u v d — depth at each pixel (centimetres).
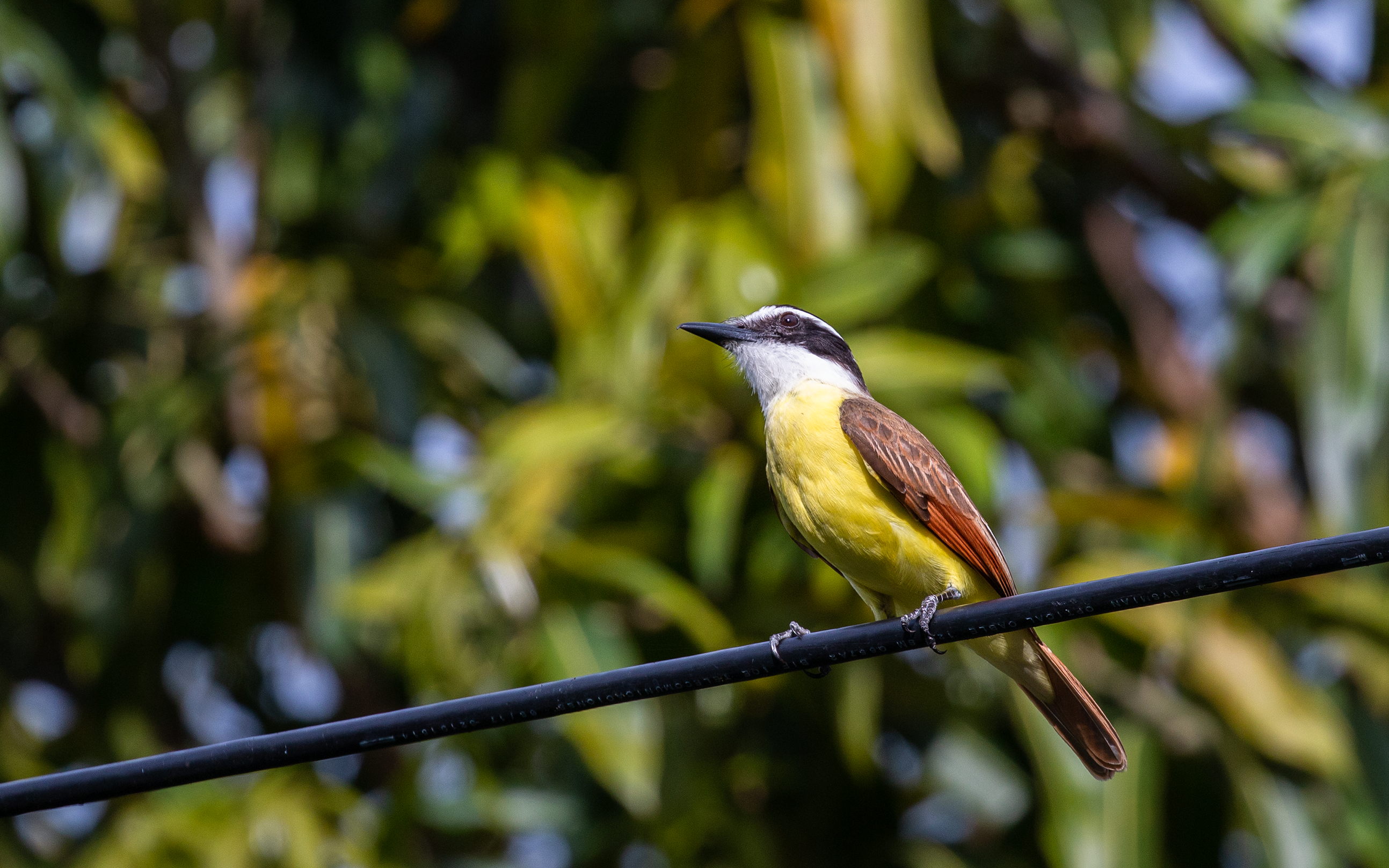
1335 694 1234
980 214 1345
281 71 1412
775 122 1169
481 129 1480
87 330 1427
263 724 1537
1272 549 601
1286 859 1126
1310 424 1139
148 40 1416
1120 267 1503
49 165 1350
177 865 1148
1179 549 1167
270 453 1252
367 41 1362
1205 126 1348
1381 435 1142
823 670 847
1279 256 1189
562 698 662
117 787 661
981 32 1431
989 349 1306
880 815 1218
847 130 1157
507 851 1384
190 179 1434
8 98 1303
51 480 1393
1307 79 1443
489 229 1285
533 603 1051
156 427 1281
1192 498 1162
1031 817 1246
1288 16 1412
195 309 1454
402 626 1086
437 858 1364
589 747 1021
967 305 1301
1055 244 1359
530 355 1474
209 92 1577
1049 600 641
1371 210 1175
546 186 1275
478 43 1472
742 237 1153
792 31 1191
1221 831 1233
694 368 1123
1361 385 1130
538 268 1278
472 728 662
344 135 1389
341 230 1388
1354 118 1288
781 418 923
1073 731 866
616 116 1477
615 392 1115
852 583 926
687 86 1237
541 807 1213
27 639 1503
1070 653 1134
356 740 658
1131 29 1292
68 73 1319
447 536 1102
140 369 1445
